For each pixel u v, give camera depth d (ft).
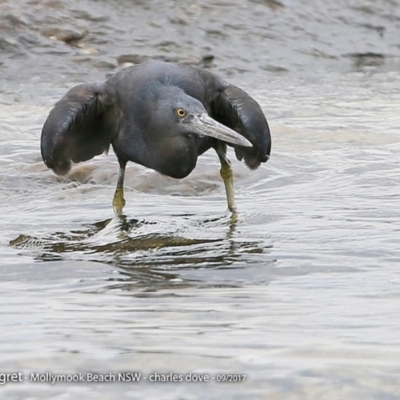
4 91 72.08
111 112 41.96
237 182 49.75
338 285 31.22
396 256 34.96
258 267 33.63
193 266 33.96
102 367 22.94
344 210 42.93
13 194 47.62
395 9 91.35
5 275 32.86
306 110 67.56
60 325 26.48
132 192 47.39
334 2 89.97
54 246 37.37
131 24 82.07
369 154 54.80
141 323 26.68
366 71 84.07
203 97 41.78
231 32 83.97
